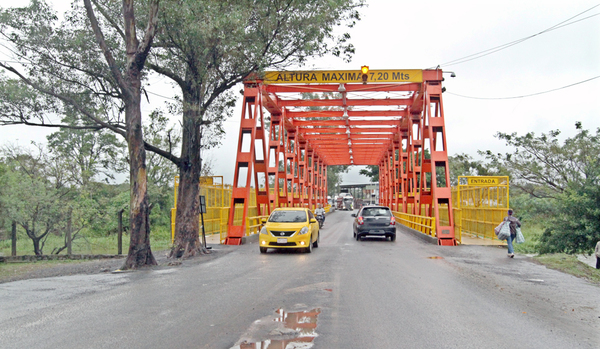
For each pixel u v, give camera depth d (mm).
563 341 5320
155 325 5910
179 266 12578
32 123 13328
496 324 6062
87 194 25812
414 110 29344
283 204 35031
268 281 9523
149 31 12430
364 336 5438
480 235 23094
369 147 50938
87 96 14211
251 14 14898
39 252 21984
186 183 15734
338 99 29344
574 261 13250
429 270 11266
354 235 23000
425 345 5098
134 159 12719
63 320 6180
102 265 13867
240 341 5223
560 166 28203
